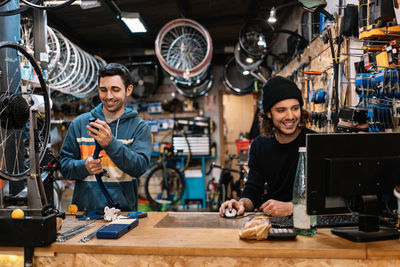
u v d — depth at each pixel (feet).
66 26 16.58
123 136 6.36
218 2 14.56
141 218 5.08
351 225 4.48
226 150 25.67
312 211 3.84
